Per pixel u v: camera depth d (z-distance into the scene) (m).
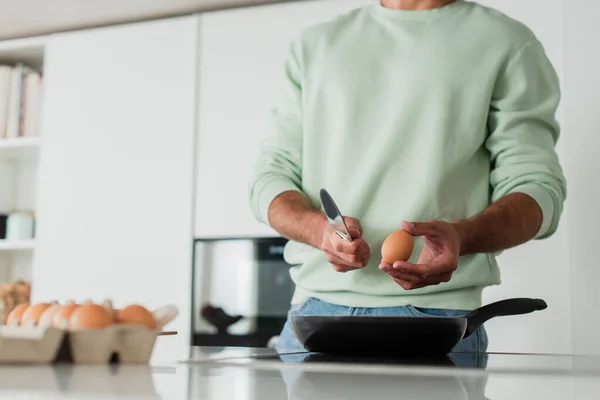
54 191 2.87
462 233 1.01
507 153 1.17
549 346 2.18
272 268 2.51
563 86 2.23
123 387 0.44
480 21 1.21
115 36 2.84
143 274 2.69
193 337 2.59
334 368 0.63
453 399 0.40
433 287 1.09
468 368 0.64
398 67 1.20
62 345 0.70
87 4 2.76
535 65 1.21
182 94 2.70
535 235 1.11
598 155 2.18
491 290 2.25
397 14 1.23
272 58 2.59
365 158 1.19
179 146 2.69
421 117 1.17
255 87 2.60
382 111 1.20
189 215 2.64
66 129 2.87
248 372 0.59
